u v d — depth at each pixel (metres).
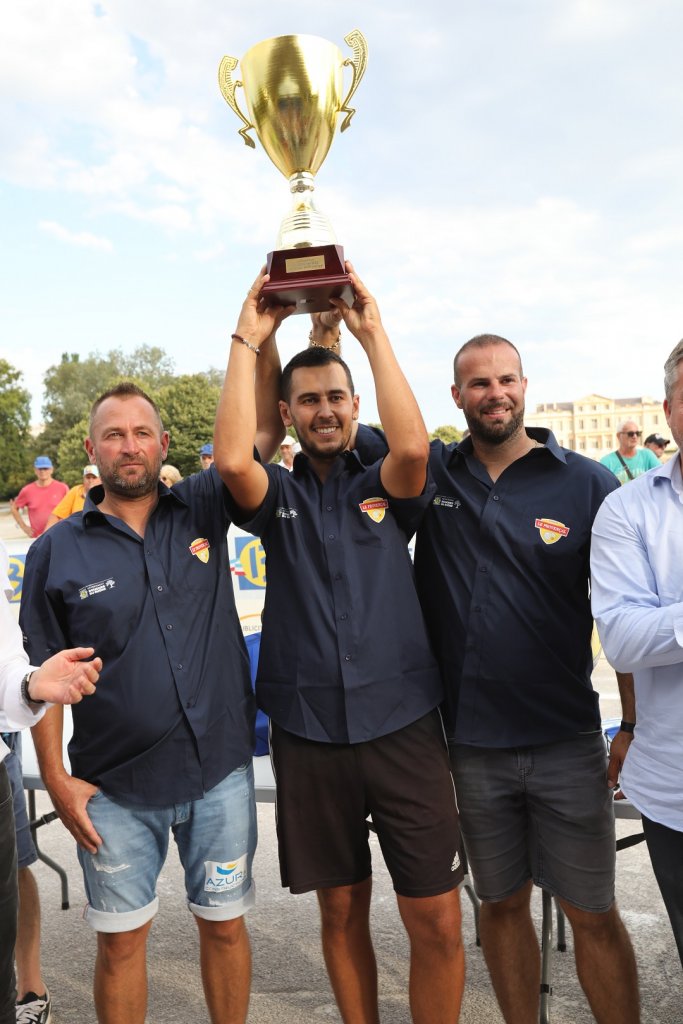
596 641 3.23
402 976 2.71
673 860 1.77
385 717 2.07
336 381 2.19
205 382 46.84
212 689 2.13
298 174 2.40
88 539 2.17
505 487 2.24
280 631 2.17
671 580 1.78
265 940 3.01
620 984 2.18
